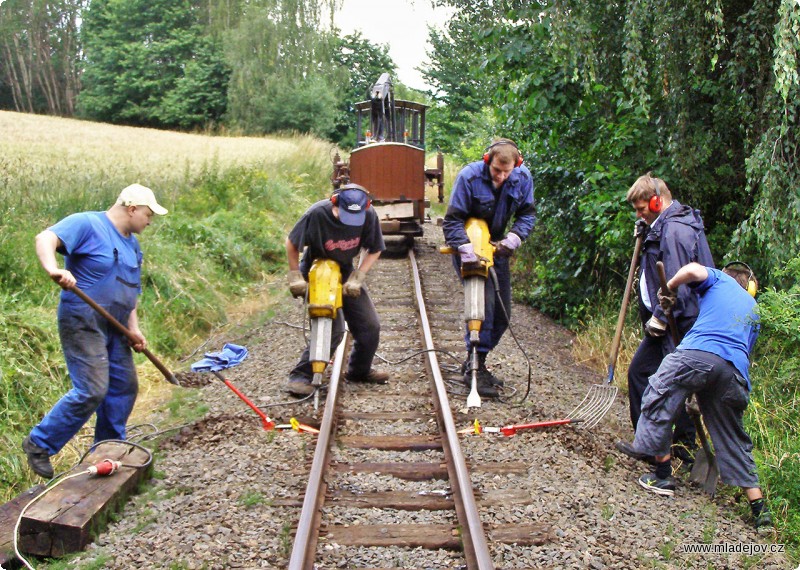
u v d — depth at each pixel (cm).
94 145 2305
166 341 929
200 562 396
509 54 951
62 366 740
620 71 906
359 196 598
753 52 751
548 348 953
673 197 911
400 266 1315
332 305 593
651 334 524
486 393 664
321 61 4884
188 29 5909
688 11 796
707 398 488
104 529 438
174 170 1603
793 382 650
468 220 634
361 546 414
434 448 548
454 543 416
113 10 6038
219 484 492
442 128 3766
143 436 584
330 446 539
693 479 530
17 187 1067
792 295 614
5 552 413
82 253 475
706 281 496
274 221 1541
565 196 1130
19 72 7594
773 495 522
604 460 558
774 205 716
